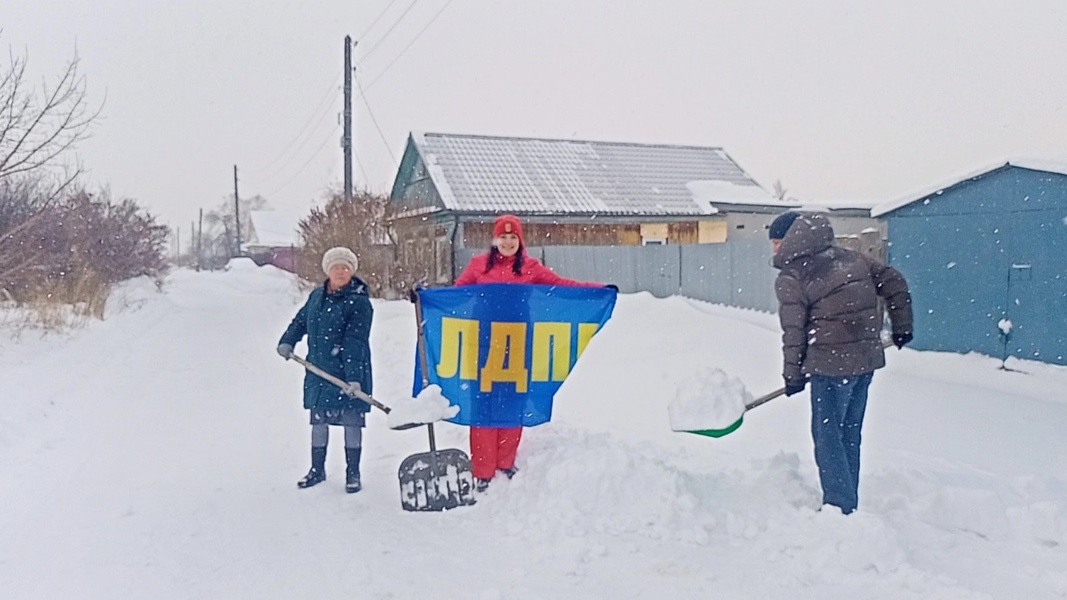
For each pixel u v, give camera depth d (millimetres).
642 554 4094
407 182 28125
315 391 5305
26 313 14234
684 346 9195
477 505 4906
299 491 5297
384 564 4059
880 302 9453
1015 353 9477
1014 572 3854
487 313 5223
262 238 77188
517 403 5184
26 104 11000
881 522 4031
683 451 5812
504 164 25234
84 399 8453
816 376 4395
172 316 19719
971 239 9984
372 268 20984
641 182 25953
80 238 18266
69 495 5191
